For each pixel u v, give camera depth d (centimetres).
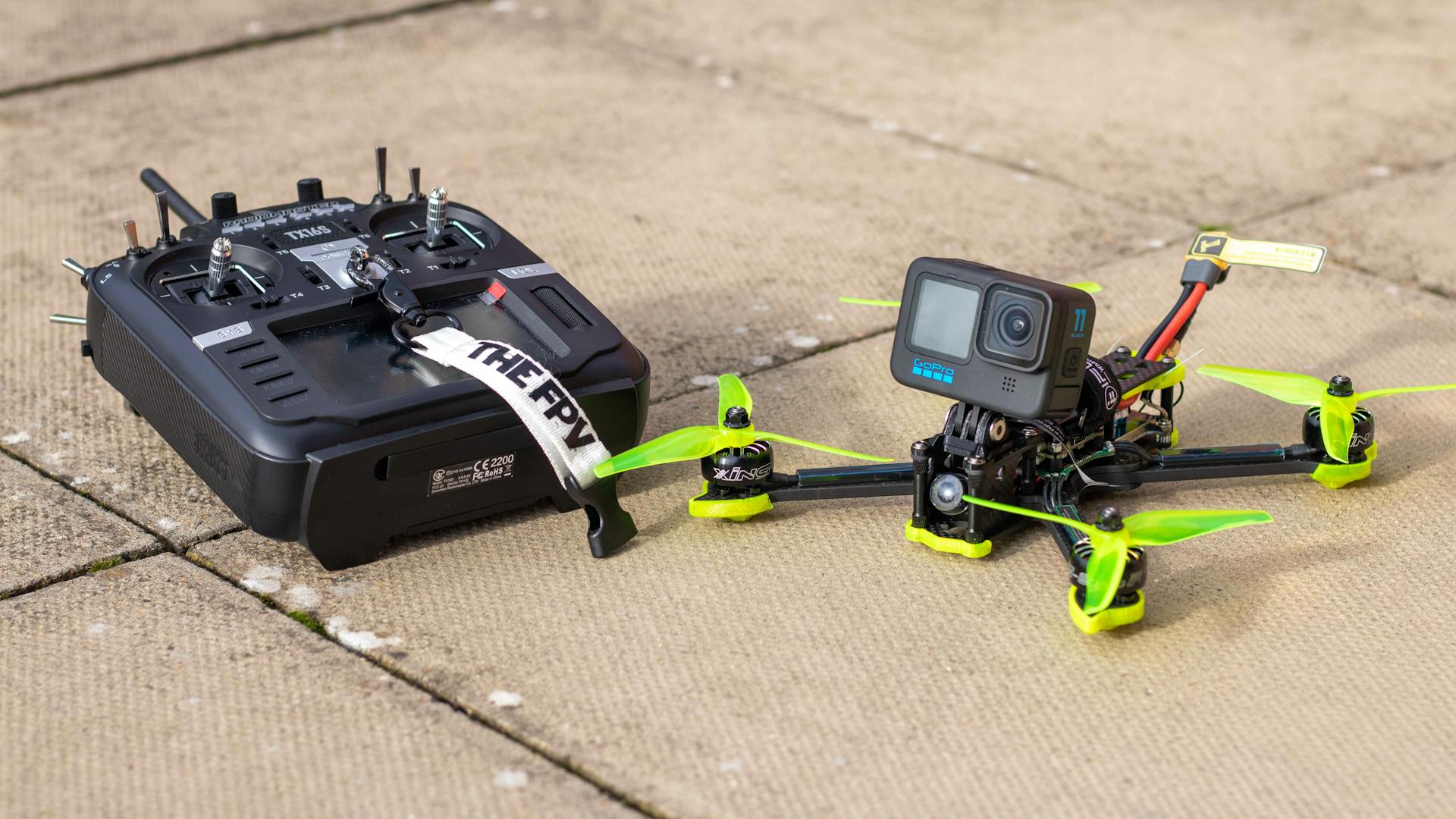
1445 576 261
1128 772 214
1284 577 261
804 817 205
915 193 455
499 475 265
